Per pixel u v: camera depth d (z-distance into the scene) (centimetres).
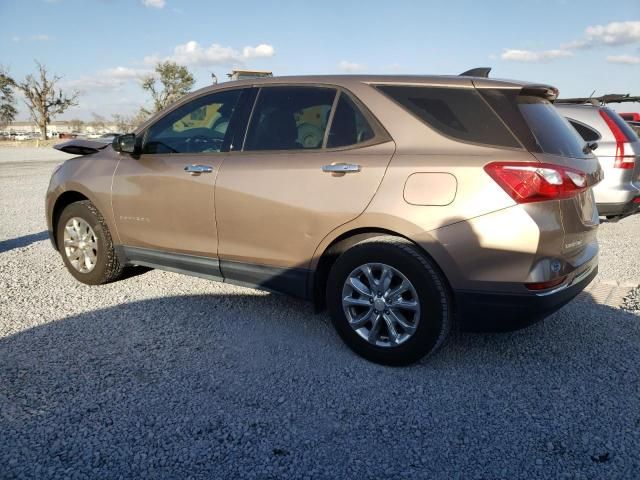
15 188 1316
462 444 258
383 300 329
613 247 670
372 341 337
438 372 329
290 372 327
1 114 7225
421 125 328
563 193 300
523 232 293
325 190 341
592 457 248
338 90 361
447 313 317
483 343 372
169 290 481
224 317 415
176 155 420
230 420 275
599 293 484
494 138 310
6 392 297
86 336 375
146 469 236
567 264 310
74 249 494
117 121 7381
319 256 348
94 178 463
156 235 429
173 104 437
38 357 341
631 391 308
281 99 383
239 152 388
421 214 310
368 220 325
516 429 270
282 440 259
